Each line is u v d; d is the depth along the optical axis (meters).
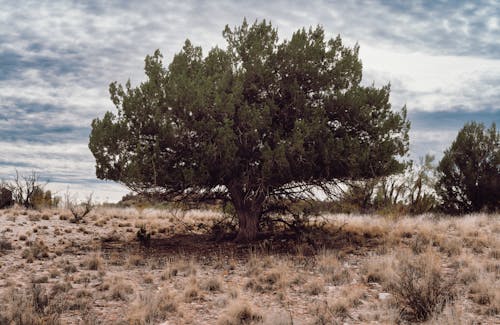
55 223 20.17
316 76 16.42
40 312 7.52
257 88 16.42
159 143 15.50
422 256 11.21
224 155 14.85
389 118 16.08
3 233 16.17
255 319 7.32
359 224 18.44
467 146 27.81
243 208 16.95
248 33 17.11
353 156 15.01
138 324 7.11
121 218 23.86
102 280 10.26
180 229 20.30
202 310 8.04
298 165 15.21
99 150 16.00
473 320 6.88
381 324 6.87
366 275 9.95
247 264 11.91
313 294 8.93
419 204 25.81
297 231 16.73
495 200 26.84
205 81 15.41
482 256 11.73
